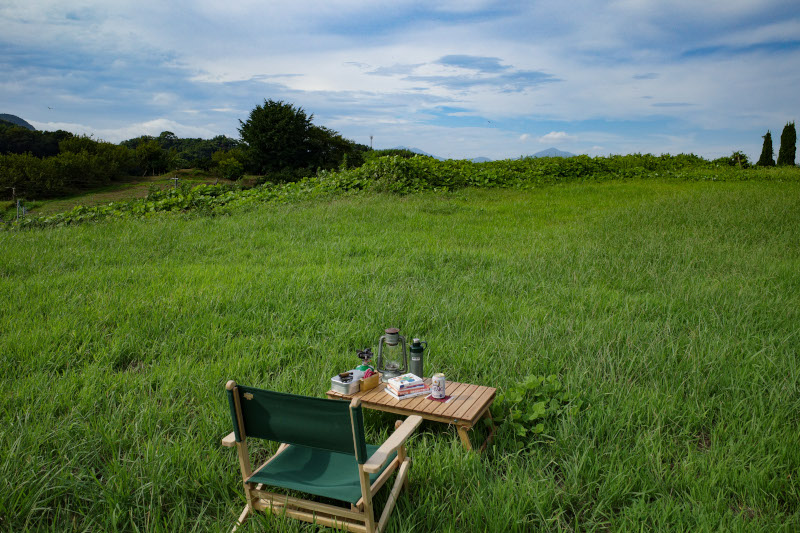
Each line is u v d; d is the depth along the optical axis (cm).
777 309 565
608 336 496
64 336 501
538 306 608
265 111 5728
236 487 284
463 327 539
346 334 521
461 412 314
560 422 351
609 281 733
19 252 921
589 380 398
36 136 6956
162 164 6325
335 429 230
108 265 866
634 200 1691
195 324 542
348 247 977
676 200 1580
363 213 1397
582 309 588
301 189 1900
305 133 5950
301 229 1198
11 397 378
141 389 402
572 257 880
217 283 705
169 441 317
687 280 716
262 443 326
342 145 6475
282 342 491
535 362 440
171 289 681
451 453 312
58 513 261
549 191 2034
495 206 1614
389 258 886
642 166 2756
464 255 895
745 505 270
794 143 4062
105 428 333
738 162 3031
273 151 5741
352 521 242
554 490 275
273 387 399
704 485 274
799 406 355
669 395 372
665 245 951
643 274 757
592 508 271
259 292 659
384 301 615
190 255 943
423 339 511
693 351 450
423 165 2088
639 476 285
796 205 1381
